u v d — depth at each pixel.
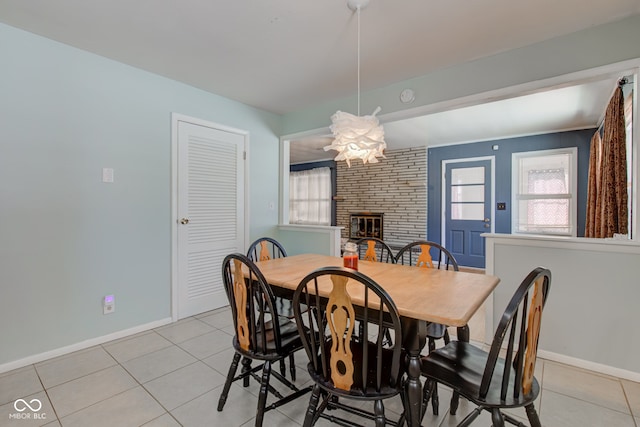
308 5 1.85
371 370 1.37
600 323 2.09
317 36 2.20
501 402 1.13
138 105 2.70
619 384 1.94
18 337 2.11
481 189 5.40
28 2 1.81
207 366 2.16
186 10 1.90
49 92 2.23
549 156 4.82
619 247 2.01
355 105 3.34
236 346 1.63
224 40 2.25
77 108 2.36
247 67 2.68
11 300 2.08
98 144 2.47
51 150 2.24
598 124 4.30
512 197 5.11
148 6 1.86
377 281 1.72
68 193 2.32
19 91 2.10
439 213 5.81
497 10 1.91
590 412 1.68
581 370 2.11
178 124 2.98
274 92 3.26
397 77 2.89
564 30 2.13
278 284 1.69
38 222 2.19
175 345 2.47
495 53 2.44
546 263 2.26
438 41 2.27
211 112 3.27
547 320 2.26
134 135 2.68
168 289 2.93
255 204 3.75
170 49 2.38
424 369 1.36
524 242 2.34
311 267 2.09
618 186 2.66
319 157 7.27
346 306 1.20
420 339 1.28
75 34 2.17
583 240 2.12
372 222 6.53
